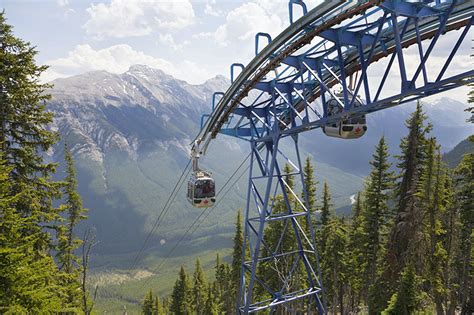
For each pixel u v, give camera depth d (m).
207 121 29.17
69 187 31.44
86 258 24.91
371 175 38.94
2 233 12.96
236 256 50.16
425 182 31.56
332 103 18.97
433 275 31.47
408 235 32.69
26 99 21.55
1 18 20.91
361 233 39.47
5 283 12.41
